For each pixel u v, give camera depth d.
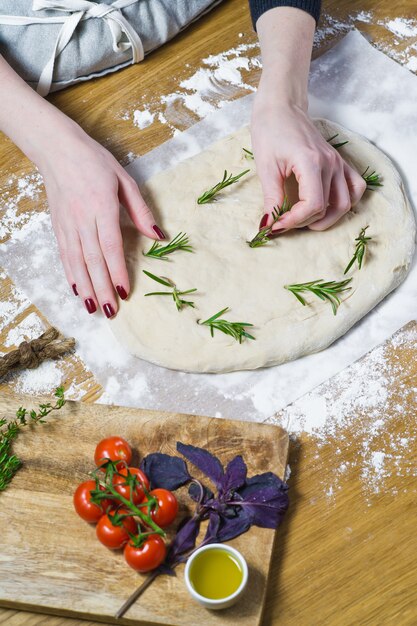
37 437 0.88
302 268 0.92
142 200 0.92
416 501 0.85
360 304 0.91
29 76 1.04
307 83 0.98
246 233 0.94
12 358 0.92
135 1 1.04
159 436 0.87
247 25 1.10
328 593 0.82
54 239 0.99
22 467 0.87
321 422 0.89
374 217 0.95
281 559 0.84
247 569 0.77
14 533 0.84
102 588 0.81
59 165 0.92
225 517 0.82
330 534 0.84
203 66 1.08
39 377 0.93
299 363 0.92
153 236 0.92
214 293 0.91
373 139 1.02
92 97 1.07
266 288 0.92
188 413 0.90
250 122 1.01
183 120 1.06
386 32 1.09
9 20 1.01
